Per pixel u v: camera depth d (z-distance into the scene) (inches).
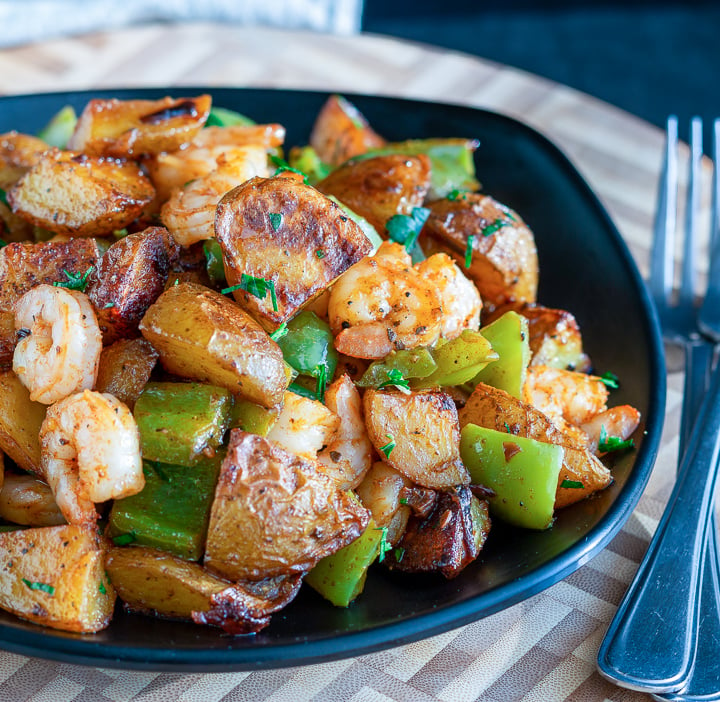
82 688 19.7
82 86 29.3
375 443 20.5
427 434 20.5
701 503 21.6
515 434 21.0
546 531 20.6
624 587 21.2
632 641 20.0
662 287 25.9
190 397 20.0
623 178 28.5
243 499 19.3
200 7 34.6
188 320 19.8
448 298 21.5
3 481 20.7
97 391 20.2
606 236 24.2
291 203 20.3
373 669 20.0
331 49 31.0
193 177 22.7
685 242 26.2
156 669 18.7
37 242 22.8
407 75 30.5
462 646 20.3
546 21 50.0
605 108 30.1
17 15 32.3
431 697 19.8
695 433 22.6
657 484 22.7
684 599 20.4
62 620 19.1
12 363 20.8
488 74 30.7
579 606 20.9
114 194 21.9
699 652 20.1
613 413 21.7
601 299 23.9
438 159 24.5
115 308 20.3
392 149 24.7
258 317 20.4
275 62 30.5
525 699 19.8
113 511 19.9
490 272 23.2
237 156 22.3
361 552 19.8
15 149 23.9
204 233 21.2
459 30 48.8
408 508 20.6
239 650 18.7
